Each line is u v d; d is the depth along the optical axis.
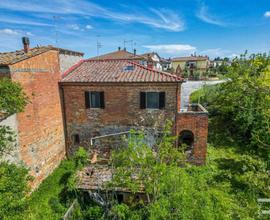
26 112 10.34
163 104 12.90
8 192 5.69
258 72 14.35
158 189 7.97
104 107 13.55
